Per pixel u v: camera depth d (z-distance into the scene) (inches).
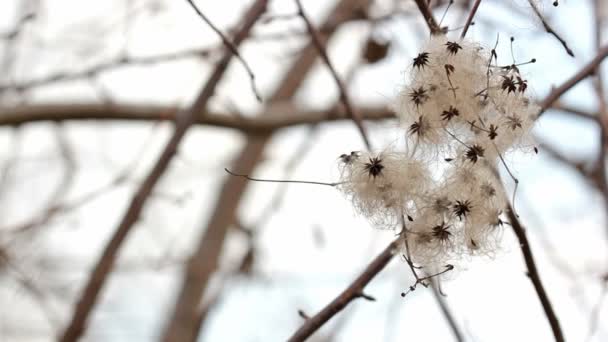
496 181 27.6
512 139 27.6
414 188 27.3
